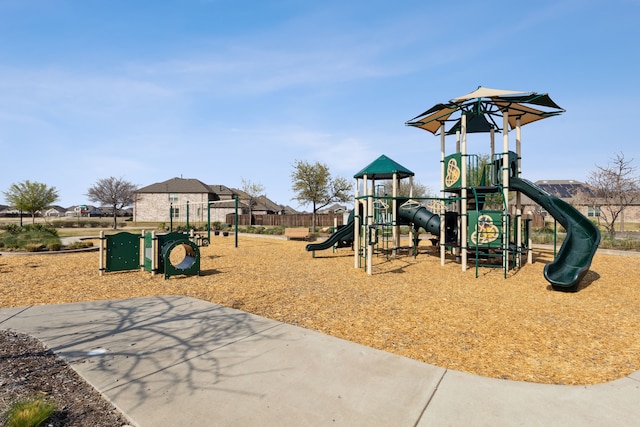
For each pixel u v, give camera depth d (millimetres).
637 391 3299
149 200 53812
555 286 7906
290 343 4469
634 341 4828
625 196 23062
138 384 3361
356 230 11562
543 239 18016
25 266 11211
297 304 6703
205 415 2850
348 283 8859
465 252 10750
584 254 9141
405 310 6344
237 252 16109
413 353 4363
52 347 4301
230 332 4891
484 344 4691
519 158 11883
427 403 3047
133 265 10117
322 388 3301
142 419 2789
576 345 4676
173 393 3195
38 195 41719
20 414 2672
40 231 19844
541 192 10828
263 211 62844
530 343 4742
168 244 9406
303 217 45625
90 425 2723
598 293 7789
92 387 3324
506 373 3807
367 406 2992
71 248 16156
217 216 54750
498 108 11188
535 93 9836
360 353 4156
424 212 13969
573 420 2803
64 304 6434
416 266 11836
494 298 7316
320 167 34031
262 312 6137
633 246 15203
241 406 2982
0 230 26234
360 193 15500
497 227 10328
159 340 4562
